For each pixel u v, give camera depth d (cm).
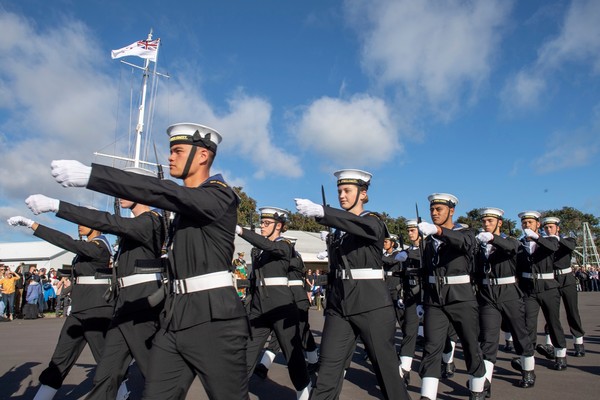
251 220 758
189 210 294
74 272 538
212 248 313
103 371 429
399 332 1245
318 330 1342
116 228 399
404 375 691
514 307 646
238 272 1345
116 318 440
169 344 310
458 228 574
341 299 432
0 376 735
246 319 324
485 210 695
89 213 379
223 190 315
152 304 340
